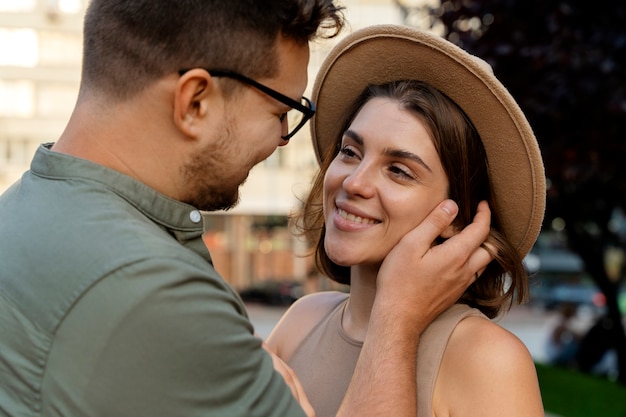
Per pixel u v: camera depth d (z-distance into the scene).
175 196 1.43
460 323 1.66
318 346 1.94
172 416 1.25
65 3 27.78
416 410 1.53
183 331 1.25
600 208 7.59
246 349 1.32
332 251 1.77
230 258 32.09
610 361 9.87
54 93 27.91
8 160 27.66
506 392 1.55
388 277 1.62
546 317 27.09
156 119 1.37
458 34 6.57
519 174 1.78
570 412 6.15
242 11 1.37
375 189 1.71
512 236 1.87
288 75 1.45
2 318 1.28
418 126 1.71
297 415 1.36
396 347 1.55
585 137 5.73
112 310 1.23
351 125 1.80
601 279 8.70
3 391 1.27
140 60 1.35
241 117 1.43
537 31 5.89
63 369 1.23
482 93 1.72
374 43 1.81
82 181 1.35
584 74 5.41
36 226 1.33
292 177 30.78
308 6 1.41
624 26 5.51
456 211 1.68
